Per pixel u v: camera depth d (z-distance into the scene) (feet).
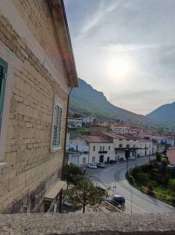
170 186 183.52
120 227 6.53
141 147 317.01
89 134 272.31
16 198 16.29
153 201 138.21
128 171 214.90
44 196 24.90
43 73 21.29
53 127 26.58
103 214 7.40
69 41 25.18
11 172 15.14
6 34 13.16
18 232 5.79
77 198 79.41
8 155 14.39
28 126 17.92
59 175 34.27
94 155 240.73
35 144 20.20
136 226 6.67
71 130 290.35
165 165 225.97
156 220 7.17
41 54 20.08
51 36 23.25
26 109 17.20
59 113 30.73
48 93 23.54
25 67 16.53
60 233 5.96
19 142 16.22
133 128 416.05
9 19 13.38
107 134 280.31
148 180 195.72
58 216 6.91
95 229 6.28
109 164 251.39
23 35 15.64
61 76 29.96
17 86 15.20
